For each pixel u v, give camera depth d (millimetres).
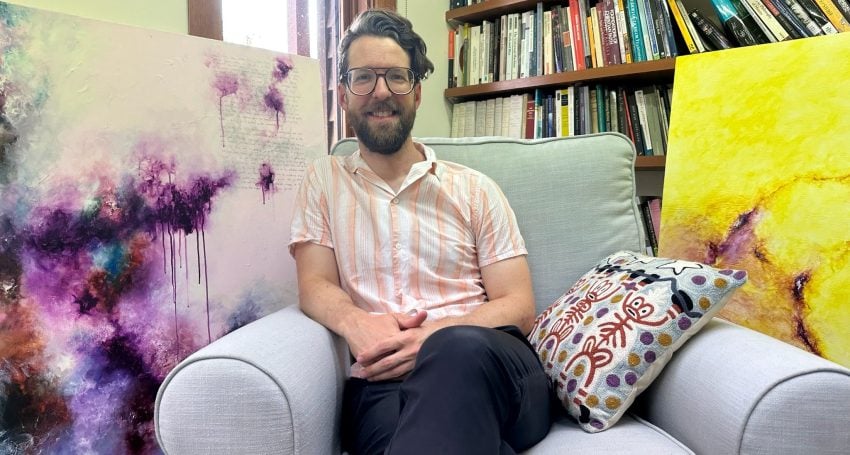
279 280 1258
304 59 1323
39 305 923
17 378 902
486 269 1099
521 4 1864
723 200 1144
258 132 1225
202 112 1133
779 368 674
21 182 908
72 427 958
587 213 1210
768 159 1088
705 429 728
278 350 756
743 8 1406
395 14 1150
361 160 1155
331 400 818
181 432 690
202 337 1123
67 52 959
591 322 906
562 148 1269
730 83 1180
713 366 761
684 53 1575
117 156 1015
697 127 1216
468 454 600
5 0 968
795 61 1086
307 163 1312
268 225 1238
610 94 1701
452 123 2119
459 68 2062
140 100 1045
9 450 895
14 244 898
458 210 1111
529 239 1218
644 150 1654
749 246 1083
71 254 958
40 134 929
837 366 657
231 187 1176
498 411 682
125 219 1022
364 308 1066
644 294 879
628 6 1620
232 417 678
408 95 1112
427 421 620
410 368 865
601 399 822
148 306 1049
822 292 967
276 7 1555
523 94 1900
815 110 1035
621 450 739
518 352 776
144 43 1053
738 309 1085
